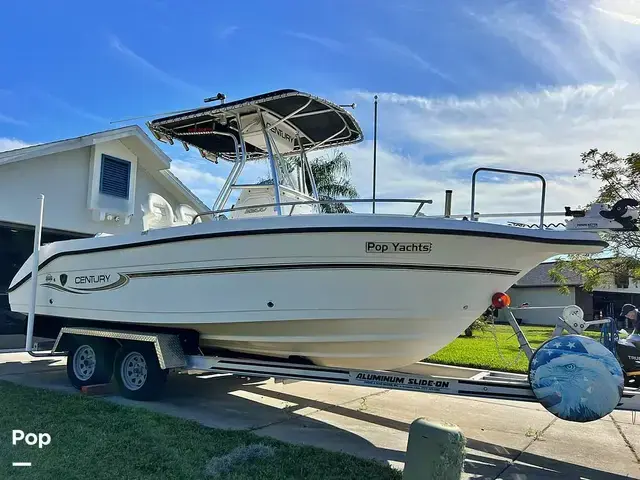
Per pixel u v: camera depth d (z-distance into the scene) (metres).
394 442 4.50
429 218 4.13
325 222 4.29
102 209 10.77
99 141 10.48
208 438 4.14
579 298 31.70
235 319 4.77
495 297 4.33
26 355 8.86
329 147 7.03
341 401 6.07
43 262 6.66
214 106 5.74
